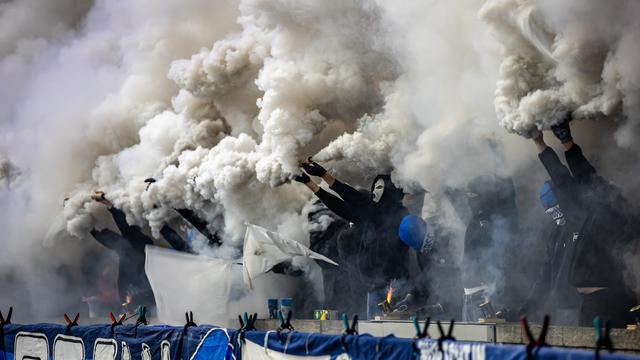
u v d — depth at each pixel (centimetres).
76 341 2528
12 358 2748
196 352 2153
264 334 1959
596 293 1855
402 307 2311
